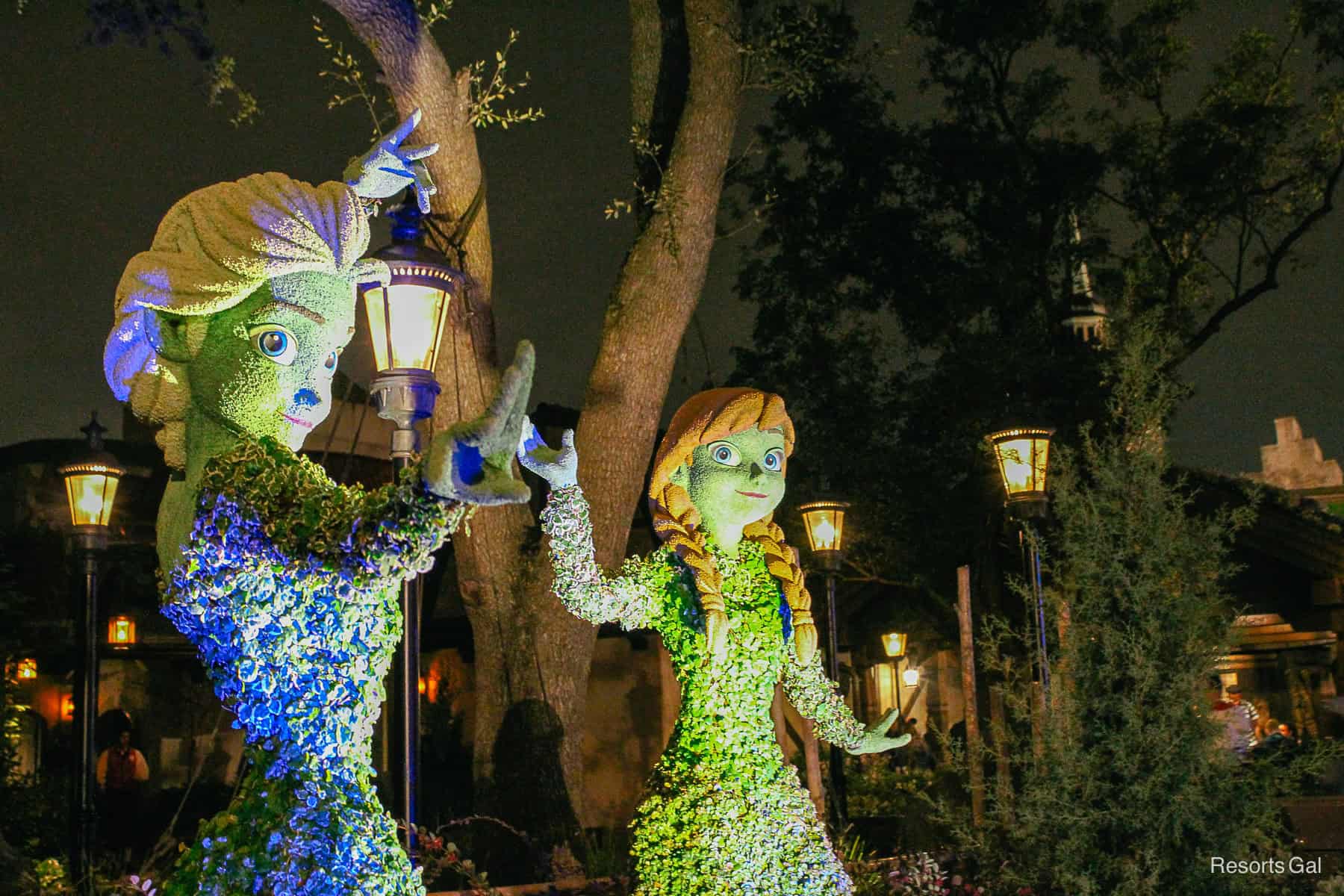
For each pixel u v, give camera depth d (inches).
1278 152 709.3
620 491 331.3
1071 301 681.6
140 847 404.2
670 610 198.1
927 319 689.0
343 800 126.2
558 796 312.2
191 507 131.3
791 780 192.5
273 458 131.2
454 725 536.4
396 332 223.0
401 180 153.2
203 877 121.8
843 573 700.0
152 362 135.9
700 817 183.3
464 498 114.8
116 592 575.5
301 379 137.3
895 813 438.3
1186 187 705.0
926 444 656.4
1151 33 715.4
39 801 416.5
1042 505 323.6
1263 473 856.9
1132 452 289.1
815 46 375.2
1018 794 275.6
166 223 139.3
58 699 551.8
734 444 204.2
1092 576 278.8
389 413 222.7
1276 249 709.3
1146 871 258.1
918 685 744.3
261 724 126.6
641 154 367.9
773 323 693.3
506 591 323.0
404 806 217.8
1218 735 268.1
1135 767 261.3
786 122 682.2
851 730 209.9
